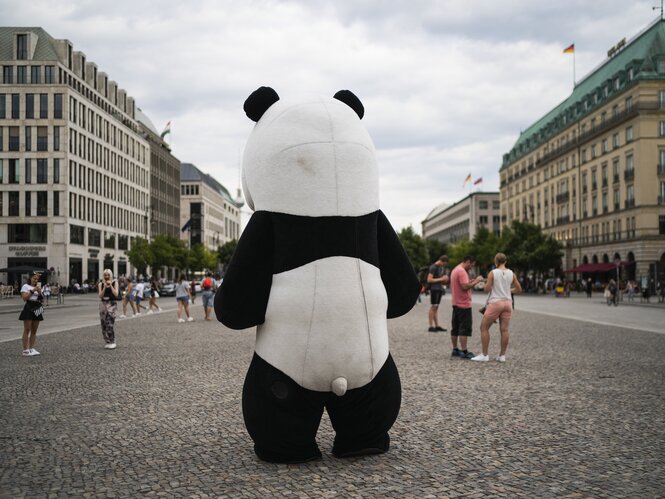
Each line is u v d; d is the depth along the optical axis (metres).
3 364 9.98
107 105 70.81
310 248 4.34
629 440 5.27
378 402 4.57
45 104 57.94
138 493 4.03
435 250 121.31
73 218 59.84
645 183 58.28
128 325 18.53
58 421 6.03
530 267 66.94
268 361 4.41
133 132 78.56
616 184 63.62
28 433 5.58
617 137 63.41
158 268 69.19
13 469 4.55
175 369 9.38
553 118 82.50
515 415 6.20
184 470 4.50
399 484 4.16
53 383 8.16
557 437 5.38
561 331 16.41
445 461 4.68
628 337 14.61
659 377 8.55
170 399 7.10
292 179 4.37
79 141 61.41
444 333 15.66
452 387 7.75
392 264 4.74
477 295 60.56
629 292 42.84
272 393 4.40
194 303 37.03
